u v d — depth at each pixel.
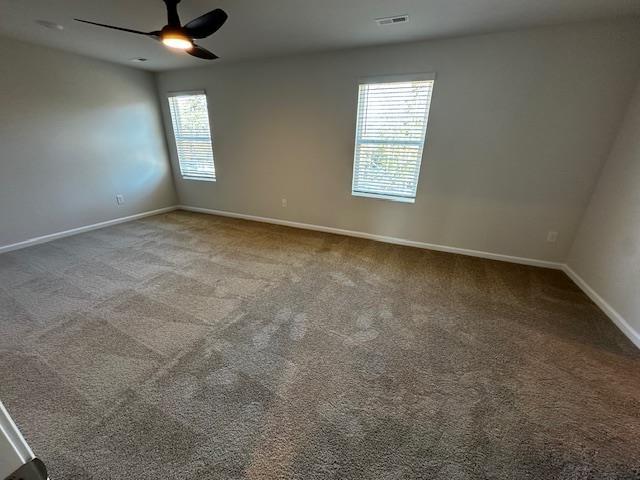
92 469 1.20
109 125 4.20
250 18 2.41
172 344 1.93
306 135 3.87
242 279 2.81
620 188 2.37
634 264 2.10
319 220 4.23
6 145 3.27
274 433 1.35
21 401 1.50
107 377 1.66
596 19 2.34
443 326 2.14
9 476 0.41
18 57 3.21
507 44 2.65
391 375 1.70
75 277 2.81
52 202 3.73
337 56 3.34
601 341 2.00
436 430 1.38
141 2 2.18
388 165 3.52
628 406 1.52
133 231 4.17
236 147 4.45
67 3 2.20
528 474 1.20
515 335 2.05
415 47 2.97
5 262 3.12
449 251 3.51
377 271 2.99
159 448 1.28
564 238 2.95
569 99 2.59
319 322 2.18
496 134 2.92
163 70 4.51
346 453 1.27
